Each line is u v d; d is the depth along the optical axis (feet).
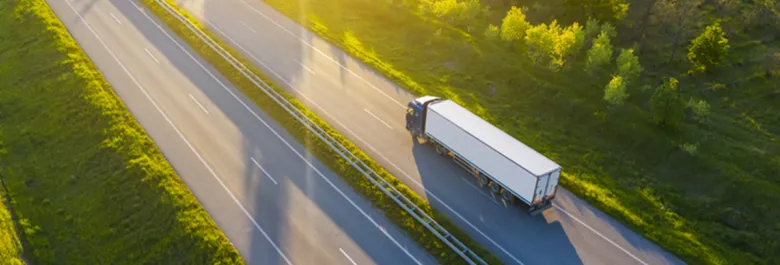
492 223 124.06
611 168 141.18
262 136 148.46
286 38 193.57
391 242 119.14
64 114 156.97
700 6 202.18
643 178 138.51
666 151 143.64
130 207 128.47
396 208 125.80
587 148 147.74
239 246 117.50
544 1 205.36
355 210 126.72
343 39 193.57
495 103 164.55
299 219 123.95
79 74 168.55
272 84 166.91
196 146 143.95
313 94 165.17
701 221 127.24
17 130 156.25
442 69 179.32
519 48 186.39
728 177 134.92
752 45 184.34
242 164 138.92
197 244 117.70
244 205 127.13
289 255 115.75
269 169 137.49
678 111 146.00
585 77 170.60
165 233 121.70
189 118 153.99
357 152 141.28
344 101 163.02
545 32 171.94
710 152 143.54
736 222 126.00
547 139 150.71
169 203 126.41
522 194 122.42
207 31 194.08
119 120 150.92
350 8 211.20
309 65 179.11
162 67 175.42
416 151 144.56
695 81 169.99
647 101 161.38
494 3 212.02
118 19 199.62
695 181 137.28
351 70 177.58
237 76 170.91
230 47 185.98
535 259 116.26
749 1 204.23
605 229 123.54
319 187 132.67
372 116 157.28
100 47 183.62
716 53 166.71
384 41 194.08
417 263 114.83
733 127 153.48
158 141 145.18
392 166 139.13
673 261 116.57
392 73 175.32
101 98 158.61
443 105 139.44
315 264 114.11
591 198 130.21
